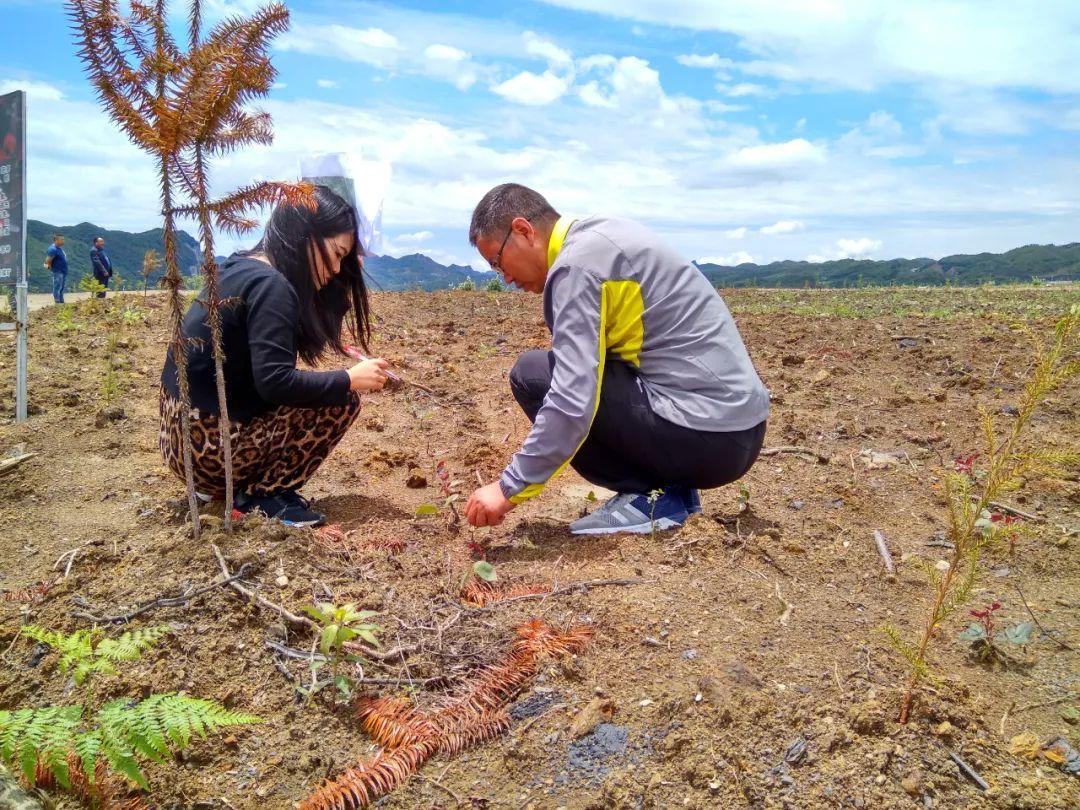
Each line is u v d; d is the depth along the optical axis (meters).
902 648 2.10
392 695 2.18
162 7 2.55
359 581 2.66
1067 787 1.86
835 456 4.22
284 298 2.96
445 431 4.73
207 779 1.94
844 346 7.19
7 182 4.54
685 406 2.98
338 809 1.84
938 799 1.82
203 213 2.61
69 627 2.43
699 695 2.12
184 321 3.04
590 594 2.65
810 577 2.85
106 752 1.71
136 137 2.50
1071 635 2.53
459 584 2.72
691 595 2.65
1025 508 3.52
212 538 2.79
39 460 4.05
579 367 2.77
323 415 3.25
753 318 9.47
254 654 2.30
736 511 3.47
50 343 6.61
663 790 1.87
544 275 3.05
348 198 3.19
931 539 3.24
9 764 1.85
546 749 2.01
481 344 7.20
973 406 5.09
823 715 2.03
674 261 2.99
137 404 4.96
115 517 3.44
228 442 2.79
